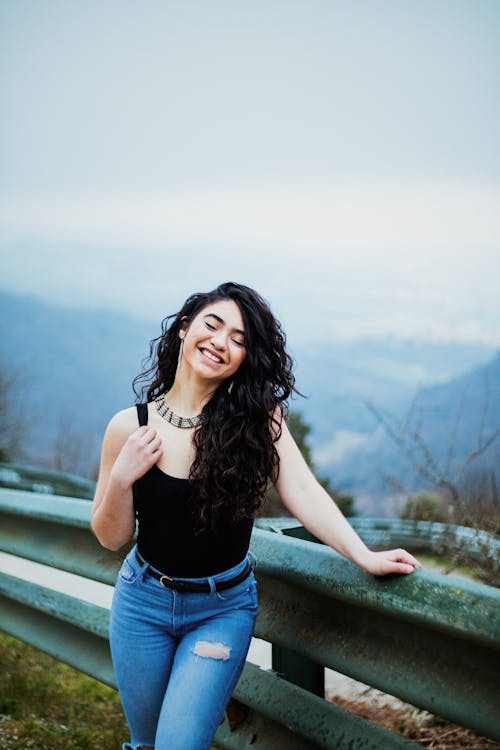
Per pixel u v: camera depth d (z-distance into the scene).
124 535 2.35
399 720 3.55
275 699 2.45
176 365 2.48
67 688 3.97
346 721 2.25
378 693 3.84
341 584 2.14
